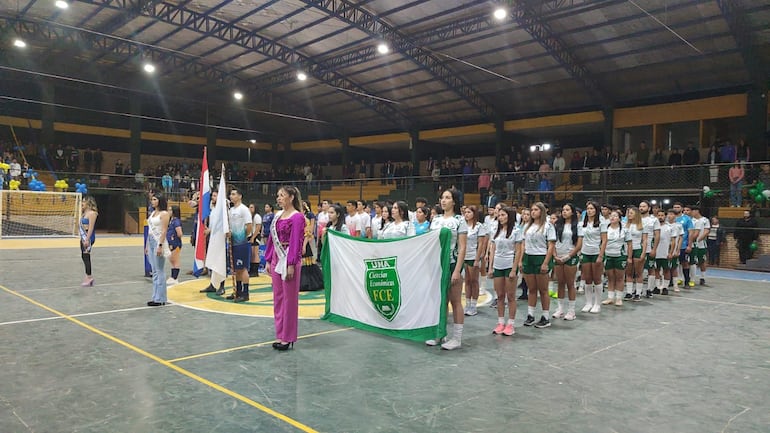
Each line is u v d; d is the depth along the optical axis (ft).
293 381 15.83
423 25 71.36
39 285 32.78
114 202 98.68
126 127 117.08
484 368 17.66
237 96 98.53
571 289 26.43
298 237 19.20
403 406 14.01
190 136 126.62
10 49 86.53
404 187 88.99
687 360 19.17
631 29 63.98
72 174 94.02
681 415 13.91
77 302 27.40
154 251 27.04
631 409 14.24
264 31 79.46
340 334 22.22
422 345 20.61
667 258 35.94
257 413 13.29
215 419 12.85
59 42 82.23
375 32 72.02
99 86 101.55
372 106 104.06
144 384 15.23
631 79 76.23
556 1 59.67
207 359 17.85
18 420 12.58
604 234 27.96
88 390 14.65
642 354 19.90
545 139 102.83
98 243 70.44
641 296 34.86
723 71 69.31
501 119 96.12
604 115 82.79
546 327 24.48
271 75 98.94
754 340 22.41
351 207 37.09
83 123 111.65
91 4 68.64
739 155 67.77
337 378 16.22
